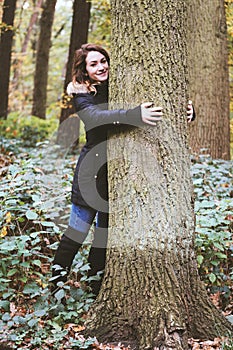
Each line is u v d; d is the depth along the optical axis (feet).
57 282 14.01
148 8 12.44
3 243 14.49
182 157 12.59
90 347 11.82
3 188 15.94
